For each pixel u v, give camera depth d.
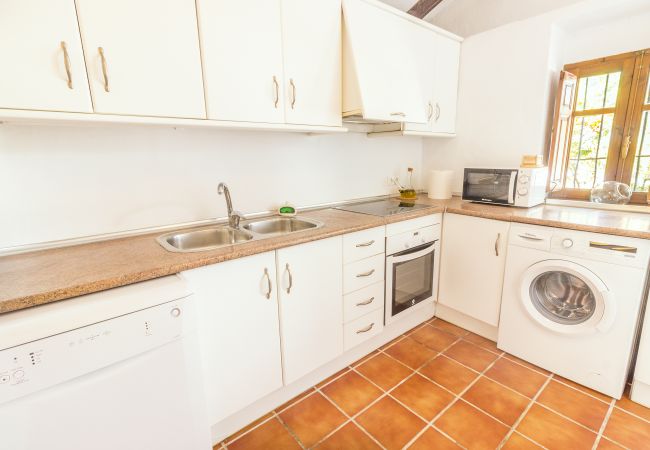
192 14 1.31
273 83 1.58
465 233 2.23
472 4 2.54
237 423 1.53
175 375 1.12
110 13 1.14
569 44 2.31
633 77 2.04
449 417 1.58
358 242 1.83
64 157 1.41
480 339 2.27
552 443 1.42
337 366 1.94
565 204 2.34
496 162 2.58
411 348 2.18
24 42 1.01
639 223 1.65
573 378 1.79
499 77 2.47
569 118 2.34
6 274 1.10
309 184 2.29
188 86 1.34
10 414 0.83
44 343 0.85
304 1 1.63
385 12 1.99
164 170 1.67
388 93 1.94
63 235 1.44
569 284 1.87
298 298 1.59
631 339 1.57
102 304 0.96
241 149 1.93
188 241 1.72
